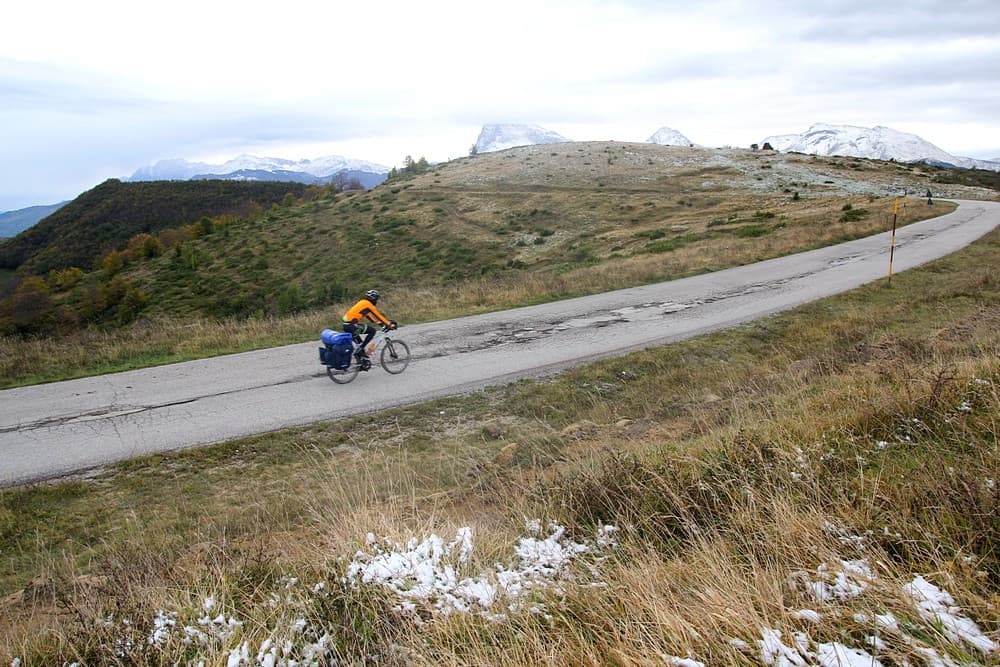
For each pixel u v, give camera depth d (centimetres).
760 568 277
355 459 694
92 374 1080
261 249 5897
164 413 862
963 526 281
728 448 477
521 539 397
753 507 353
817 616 222
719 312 1447
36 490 627
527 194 6906
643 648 229
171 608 333
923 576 247
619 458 490
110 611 336
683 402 832
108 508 595
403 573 329
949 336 931
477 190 7381
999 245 2272
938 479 332
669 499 409
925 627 211
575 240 4794
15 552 524
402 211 6606
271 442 753
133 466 689
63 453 725
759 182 6550
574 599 296
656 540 371
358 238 5791
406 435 778
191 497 615
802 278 1859
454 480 612
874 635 209
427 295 1867
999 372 524
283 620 305
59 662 304
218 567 381
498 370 1048
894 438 441
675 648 229
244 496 612
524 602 296
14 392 980
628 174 7550
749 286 1781
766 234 3191
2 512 583
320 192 10138
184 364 1140
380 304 1756
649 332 1282
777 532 315
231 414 855
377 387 970
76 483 645
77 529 559
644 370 1024
